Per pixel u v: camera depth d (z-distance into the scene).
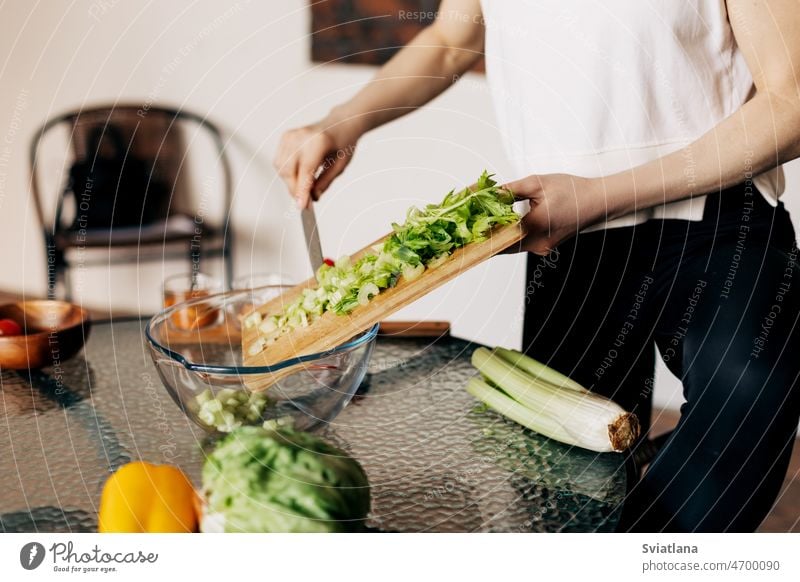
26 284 2.27
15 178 2.23
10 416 0.76
